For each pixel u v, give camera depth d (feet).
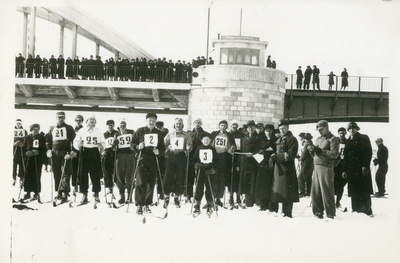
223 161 61.57
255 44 82.79
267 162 60.75
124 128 63.72
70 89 84.07
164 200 62.90
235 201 68.28
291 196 60.23
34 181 68.03
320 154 58.54
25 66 85.46
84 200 65.82
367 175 63.16
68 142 63.77
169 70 82.58
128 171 64.49
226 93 78.69
